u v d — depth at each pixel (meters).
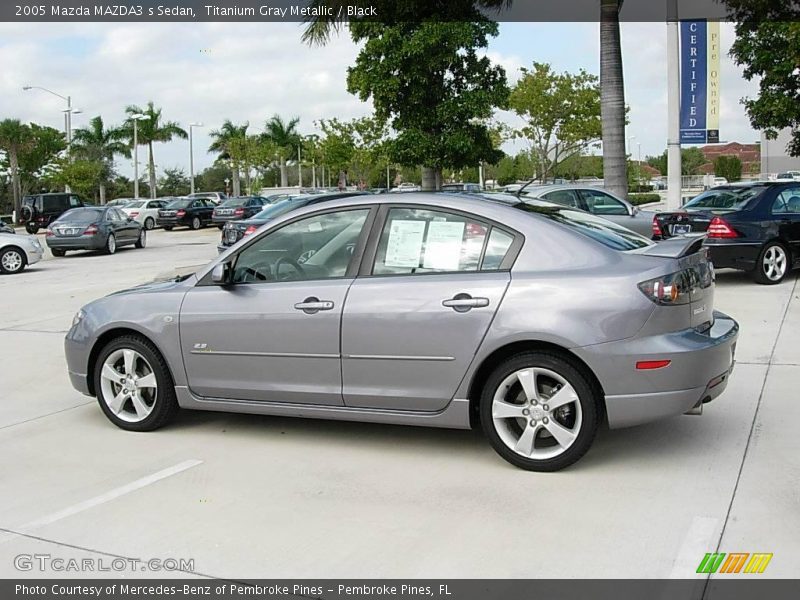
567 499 4.57
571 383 4.84
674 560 3.82
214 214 35.59
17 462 5.55
